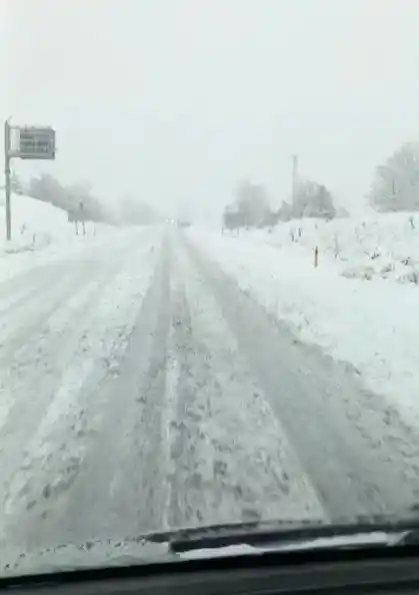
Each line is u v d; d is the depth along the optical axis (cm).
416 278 976
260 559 285
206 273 1003
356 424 520
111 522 372
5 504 387
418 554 293
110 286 873
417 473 441
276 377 616
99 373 597
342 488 416
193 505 392
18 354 622
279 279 997
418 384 616
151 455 452
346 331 774
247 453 461
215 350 677
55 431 482
